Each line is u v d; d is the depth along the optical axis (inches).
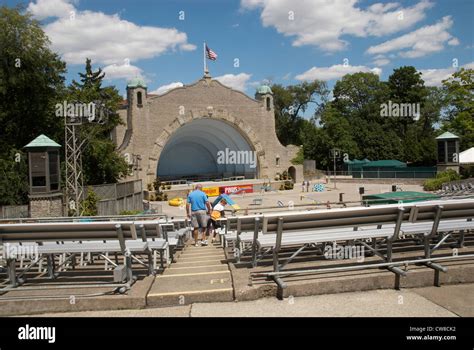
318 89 3248.0
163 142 1664.6
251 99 1868.8
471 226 231.3
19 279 225.3
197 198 462.6
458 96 1674.5
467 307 175.0
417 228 228.8
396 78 2915.8
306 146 2822.3
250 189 1775.3
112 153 1348.4
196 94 1727.4
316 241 217.0
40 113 1137.4
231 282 210.2
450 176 1433.3
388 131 2807.6
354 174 2352.4
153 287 205.5
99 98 1357.0
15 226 208.1
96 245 228.4
